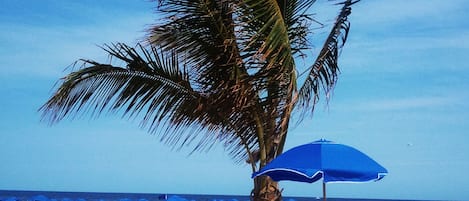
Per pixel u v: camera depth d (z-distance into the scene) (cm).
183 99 911
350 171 702
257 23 801
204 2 825
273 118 883
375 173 707
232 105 883
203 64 870
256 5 771
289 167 712
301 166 710
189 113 912
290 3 830
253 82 845
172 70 885
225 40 817
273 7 770
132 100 907
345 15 852
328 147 738
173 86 905
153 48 866
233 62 835
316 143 752
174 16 842
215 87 876
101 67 885
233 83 862
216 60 860
